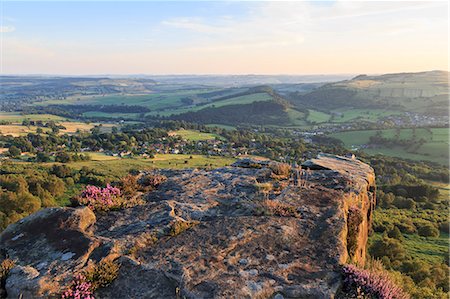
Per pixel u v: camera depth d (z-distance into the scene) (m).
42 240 5.65
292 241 5.87
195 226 6.41
